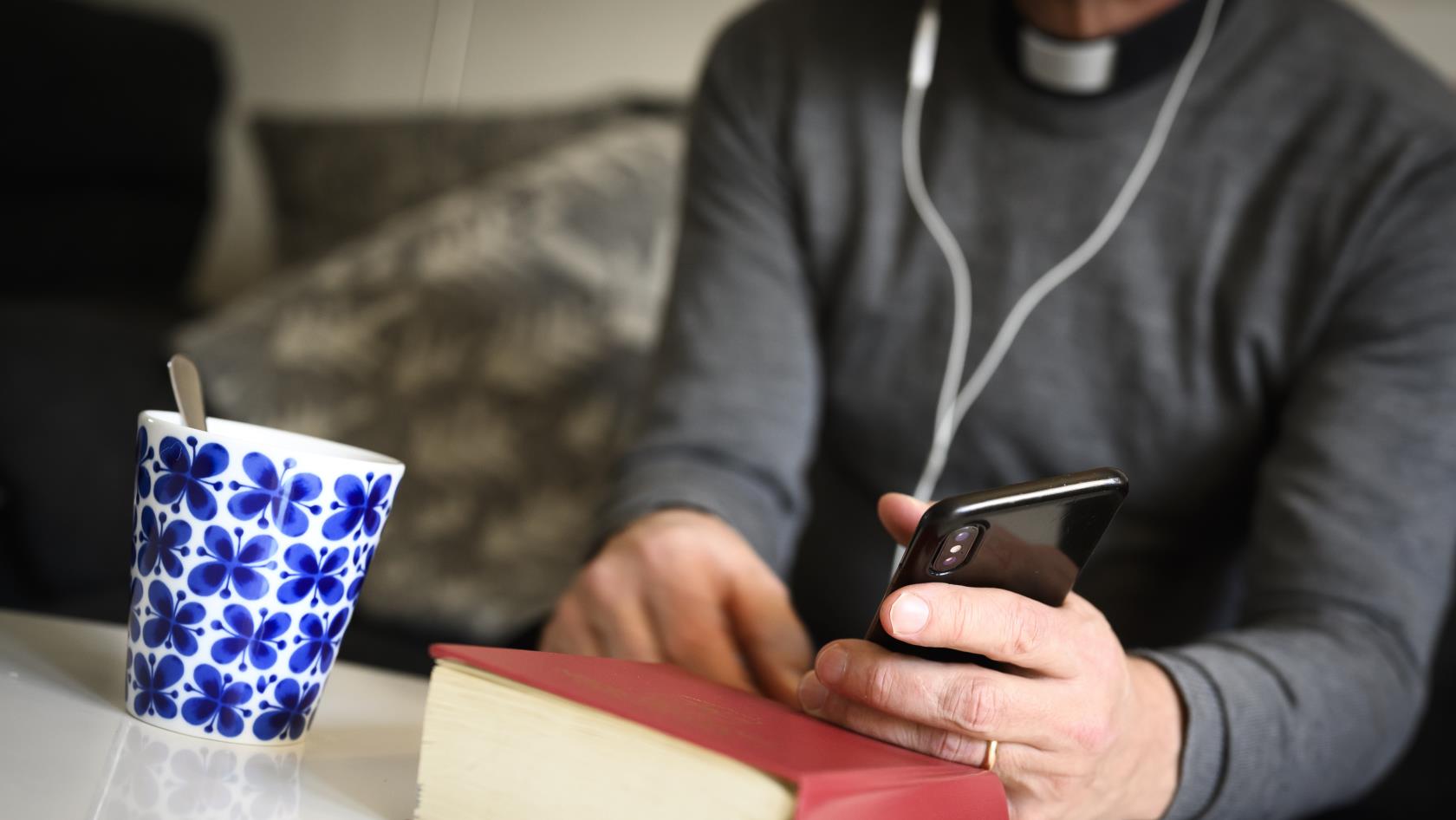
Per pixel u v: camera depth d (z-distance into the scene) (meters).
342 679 0.70
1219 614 1.08
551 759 0.42
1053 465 1.08
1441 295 0.94
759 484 1.06
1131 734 0.62
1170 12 1.03
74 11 2.30
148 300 2.22
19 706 0.51
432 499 1.52
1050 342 1.07
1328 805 0.78
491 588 1.46
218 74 2.49
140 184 2.33
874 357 1.14
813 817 0.38
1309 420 0.93
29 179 2.20
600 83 2.36
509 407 1.56
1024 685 0.52
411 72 2.56
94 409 1.50
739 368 1.11
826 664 0.52
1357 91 1.01
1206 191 1.04
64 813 0.40
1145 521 1.06
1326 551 0.85
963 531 0.47
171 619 0.50
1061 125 1.07
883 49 1.16
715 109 1.24
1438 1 1.64
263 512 0.49
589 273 1.67
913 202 1.13
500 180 1.85
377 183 2.13
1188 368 1.03
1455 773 1.11
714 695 0.52
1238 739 0.67
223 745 0.51
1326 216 0.99
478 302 1.63
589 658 0.54
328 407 1.60
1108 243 1.06
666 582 0.81
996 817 0.49
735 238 1.18
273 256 2.26
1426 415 0.91
